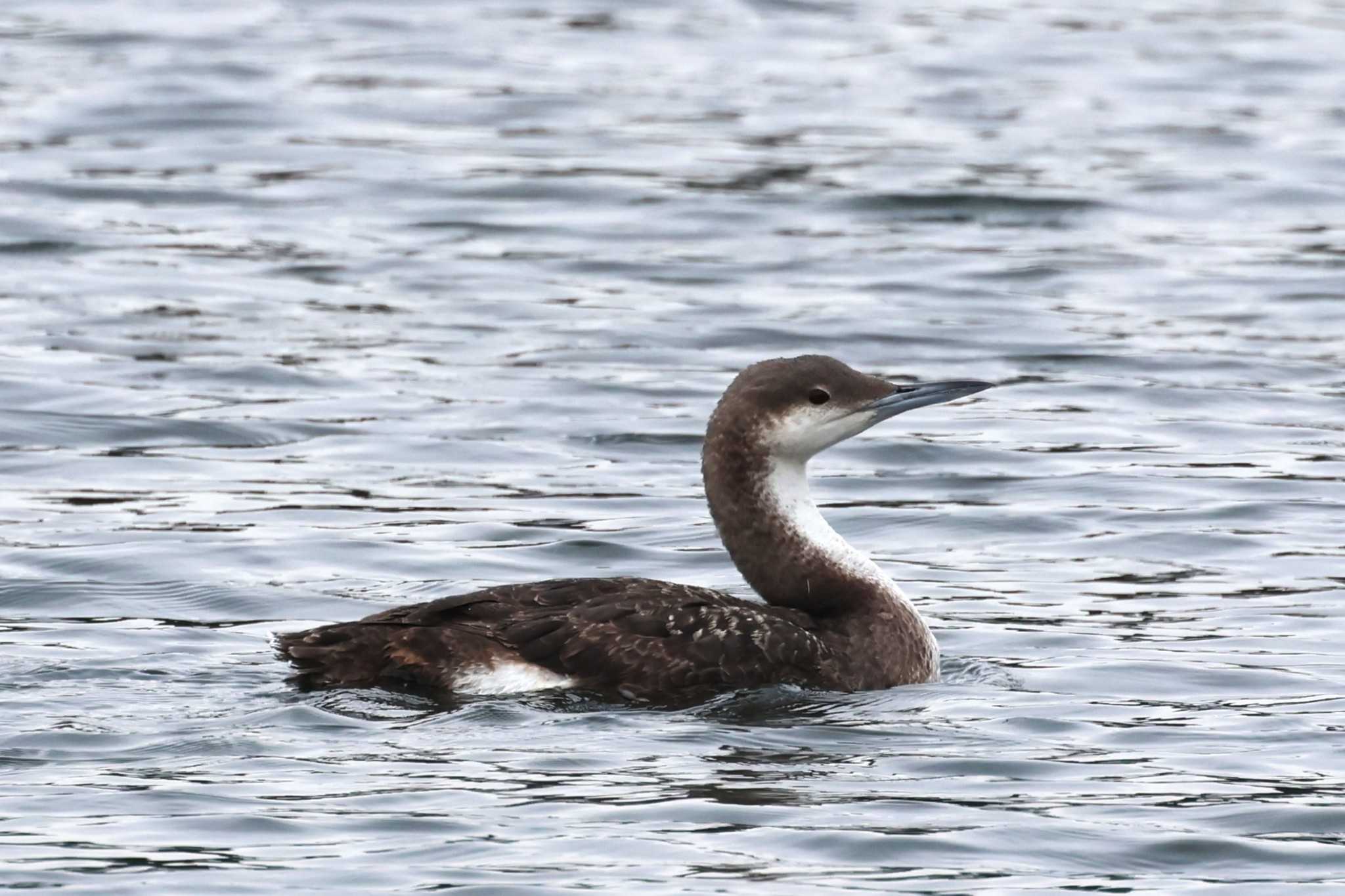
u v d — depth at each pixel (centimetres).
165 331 2047
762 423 1192
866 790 969
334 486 1608
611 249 2408
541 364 1967
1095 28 3647
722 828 914
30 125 2867
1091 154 2845
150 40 3400
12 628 1254
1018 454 1731
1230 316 2170
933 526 1553
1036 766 1011
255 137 2862
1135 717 1102
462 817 921
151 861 867
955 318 2153
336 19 3606
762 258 2386
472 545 1469
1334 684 1170
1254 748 1045
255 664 1172
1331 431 1791
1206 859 893
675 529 1518
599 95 3130
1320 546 1479
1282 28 3656
